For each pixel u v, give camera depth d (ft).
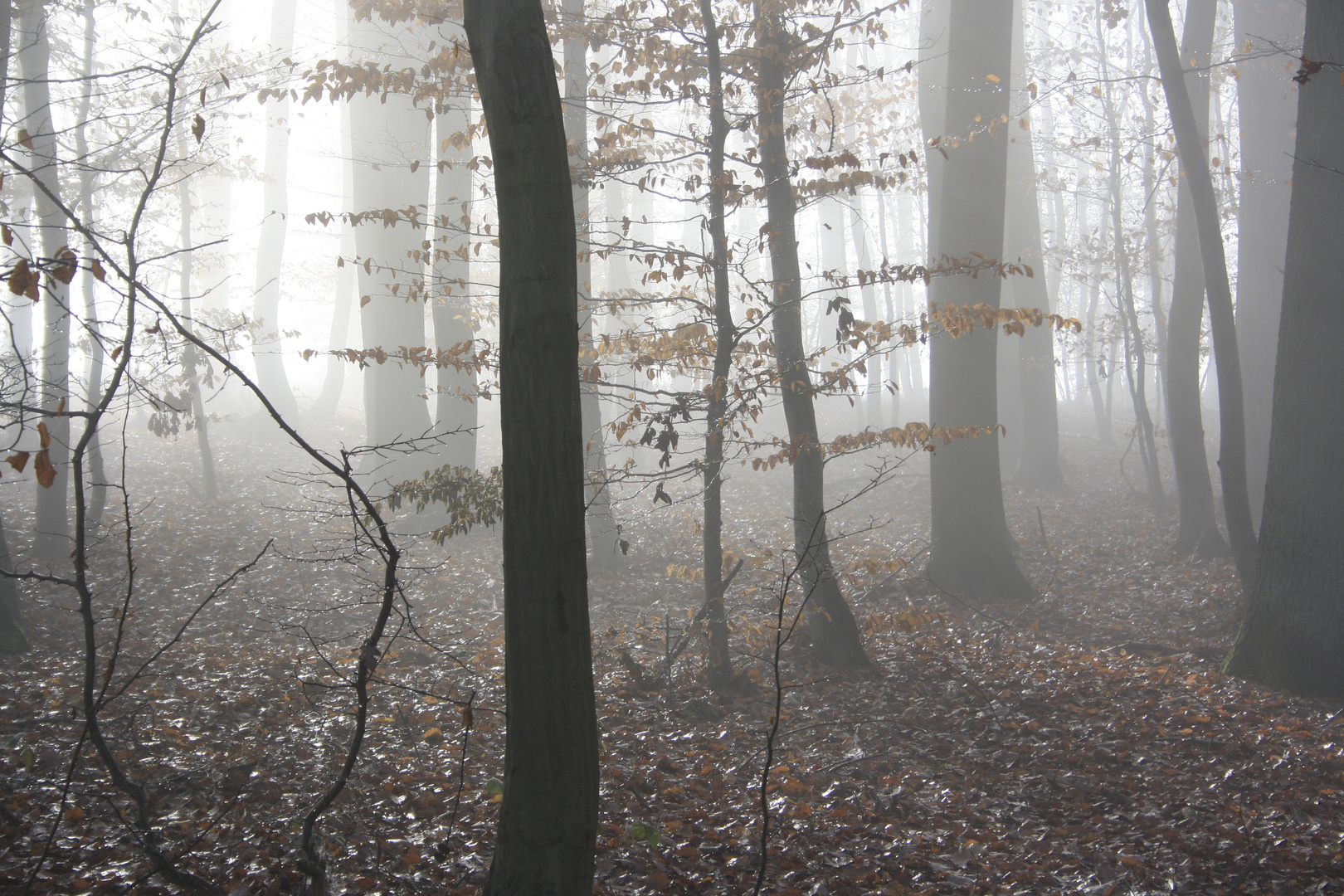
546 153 11.14
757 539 55.57
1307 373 30.86
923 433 29.58
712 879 16.74
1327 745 25.29
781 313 32.19
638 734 24.75
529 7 11.12
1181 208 55.47
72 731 21.27
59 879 14.52
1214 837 19.65
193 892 14.40
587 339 32.45
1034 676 31.42
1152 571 50.26
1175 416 54.95
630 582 46.03
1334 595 30.40
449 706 26.12
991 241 44.16
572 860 11.23
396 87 28.40
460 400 55.88
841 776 22.58
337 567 44.04
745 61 30.04
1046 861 18.43
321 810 12.41
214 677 27.25
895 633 37.88
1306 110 30.91
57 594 36.11
